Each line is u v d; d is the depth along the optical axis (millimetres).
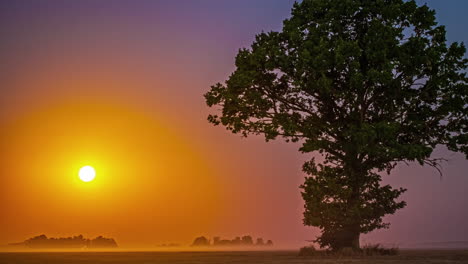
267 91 25469
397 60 23453
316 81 23312
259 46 25797
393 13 23797
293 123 24312
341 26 24422
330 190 22828
